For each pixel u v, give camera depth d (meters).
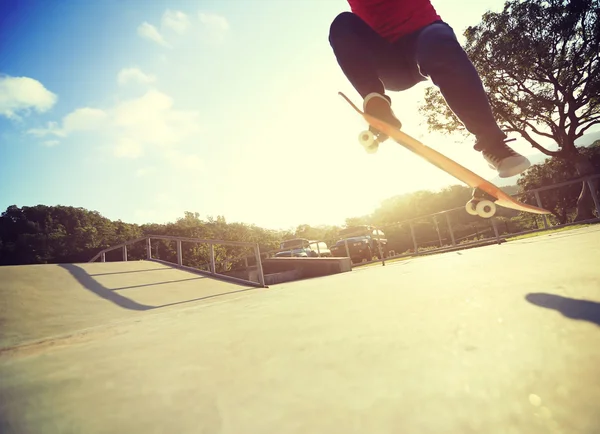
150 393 0.67
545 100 15.19
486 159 1.36
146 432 0.49
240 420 0.49
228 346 1.02
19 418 0.62
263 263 11.91
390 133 1.45
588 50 14.73
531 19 14.72
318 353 0.79
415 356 0.65
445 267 2.91
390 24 1.39
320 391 0.56
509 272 1.63
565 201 25.66
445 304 1.11
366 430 0.41
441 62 1.22
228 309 2.36
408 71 1.51
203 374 0.76
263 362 0.79
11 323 3.47
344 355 0.74
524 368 0.50
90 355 1.20
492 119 1.25
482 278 1.61
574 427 0.34
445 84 1.24
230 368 0.78
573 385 0.42
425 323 0.90
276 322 1.36
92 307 4.30
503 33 15.52
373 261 11.91
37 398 0.73
